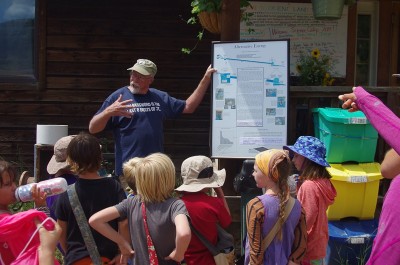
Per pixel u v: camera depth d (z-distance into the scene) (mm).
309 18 7691
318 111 5168
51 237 2650
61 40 7742
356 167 5004
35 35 7695
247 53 5000
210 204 3707
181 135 7906
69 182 4125
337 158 5000
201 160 3812
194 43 7855
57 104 7797
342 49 7809
